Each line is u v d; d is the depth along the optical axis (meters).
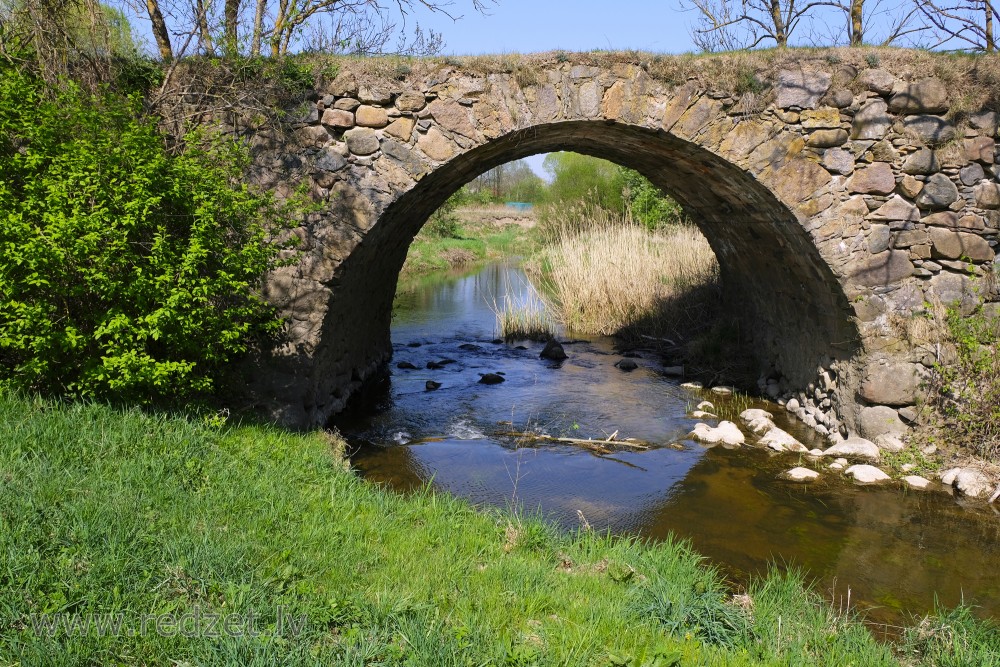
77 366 4.56
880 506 5.63
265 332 6.22
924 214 6.69
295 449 5.25
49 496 3.35
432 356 11.45
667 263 13.93
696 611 3.47
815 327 7.78
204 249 4.68
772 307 9.08
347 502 4.30
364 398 8.62
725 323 10.98
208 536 3.36
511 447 6.91
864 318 6.71
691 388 9.39
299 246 6.27
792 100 6.52
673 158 7.64
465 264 28.36
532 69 6.36
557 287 16.48
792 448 6.91
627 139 7.37
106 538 3.10
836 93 6.53
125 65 6.23
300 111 6.22
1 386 4.33
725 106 6.54
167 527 3.39
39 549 2.92
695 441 7.21
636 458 6.68
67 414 4.27
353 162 6.28
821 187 6.63
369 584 3.31
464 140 6.35
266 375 6.24
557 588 3.54
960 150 6.62
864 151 6.60
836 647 3.33
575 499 5.67
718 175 7.34
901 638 3.70
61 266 4.24
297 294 6.31
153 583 2.93
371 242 6.84
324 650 2.70
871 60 6.50
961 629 3.66
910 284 6.71
